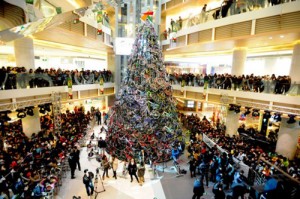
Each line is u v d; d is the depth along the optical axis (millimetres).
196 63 23125
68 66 22578
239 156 9344
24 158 8406
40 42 13648
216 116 18969
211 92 13586
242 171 7742
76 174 9453
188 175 9672
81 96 14492
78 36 12375
